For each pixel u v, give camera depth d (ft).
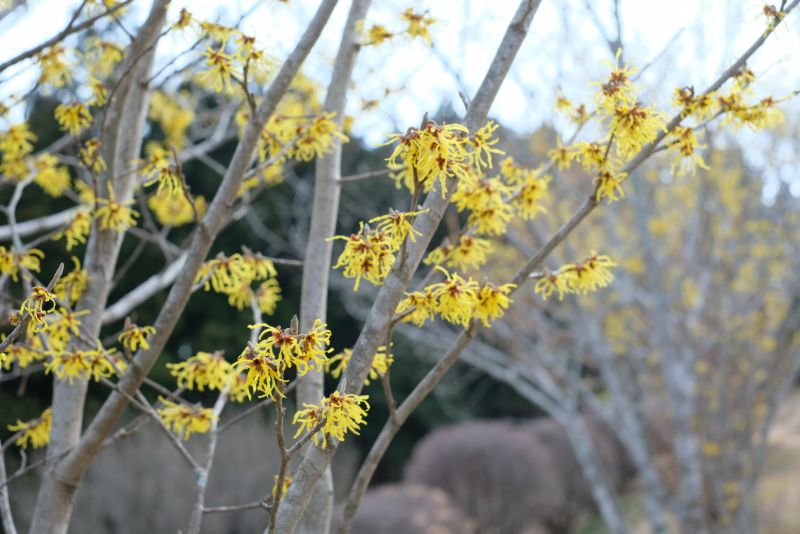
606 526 51.01
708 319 24.75
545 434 54.80
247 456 38.24
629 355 25.31
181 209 12.60
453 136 5.38
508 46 6.57
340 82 9.23
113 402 7.84
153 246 49.26
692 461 22.40
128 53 8.20
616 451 55.88
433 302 6.26
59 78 9.11
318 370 8.10
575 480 51.98
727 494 22.33
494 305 6.07
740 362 23.06
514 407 73.00
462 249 7.59
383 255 5.73
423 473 49.73
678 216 26.11
